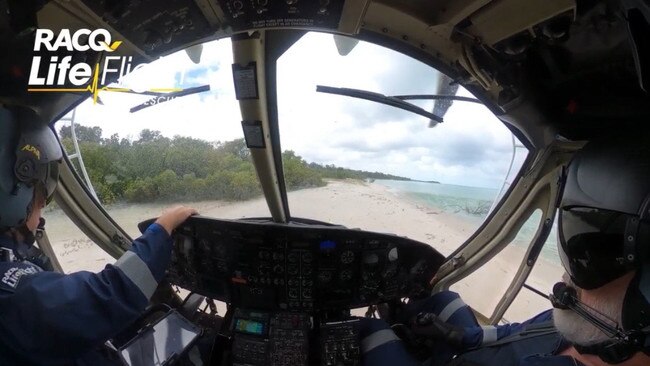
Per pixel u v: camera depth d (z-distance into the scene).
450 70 1.15
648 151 0.44
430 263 1.31
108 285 0.66
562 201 0.55
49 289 0.62
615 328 0.47
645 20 0.50
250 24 0.85
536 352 0.82
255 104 1.07
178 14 0.82
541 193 1.35
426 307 1.31
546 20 0.76
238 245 1.24
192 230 1.27
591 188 0.48
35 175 0.73
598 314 0.49
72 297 0.62
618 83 0.87
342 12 0.80
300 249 1.22
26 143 0.71
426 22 0.95
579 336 0.53
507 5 0.75
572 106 1.00
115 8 0.74
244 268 1.28
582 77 0.92
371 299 1.33
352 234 1.18
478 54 0.96
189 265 1.36
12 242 0.71
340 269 1.25
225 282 1.33
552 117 1.08
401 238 1.19
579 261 0.50
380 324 1.18
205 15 0.84
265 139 1.18
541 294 1.46
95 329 0.64
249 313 1.27
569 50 0.88
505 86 1.01
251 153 1.23
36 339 0.59
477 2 0.78
